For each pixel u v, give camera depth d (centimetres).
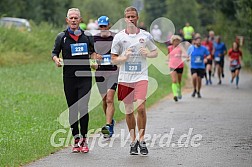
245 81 4562
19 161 1524
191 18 12612
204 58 3347
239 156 1606
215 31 8312
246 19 4984
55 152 1680
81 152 1672
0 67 4297
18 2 7575
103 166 1484
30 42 4966
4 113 2336
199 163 1513
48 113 2370
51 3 8469
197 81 3341
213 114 2517
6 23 5325
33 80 3609
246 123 2242
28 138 1825
